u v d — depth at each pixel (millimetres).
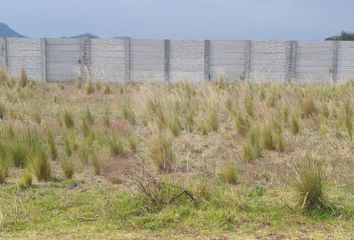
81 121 8922
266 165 6137
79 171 5949
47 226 4352
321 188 4762
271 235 4227
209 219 4492
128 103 10523
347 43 22359
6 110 9328
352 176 5633
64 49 22875
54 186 5379
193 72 22906
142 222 4438
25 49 22906
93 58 22969
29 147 6426
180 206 4695
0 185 5352
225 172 5523
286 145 6977
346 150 6605
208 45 22812
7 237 4121
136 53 22922
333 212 4617
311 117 8859
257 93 11461
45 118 9070
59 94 13094
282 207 4758
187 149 6973
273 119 8242
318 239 4141
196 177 5578
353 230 4316
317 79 22672
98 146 7188
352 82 12734
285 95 10508
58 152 6809
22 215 4535
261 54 22828
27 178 5344
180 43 22859
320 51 22594
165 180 5160
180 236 4199
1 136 6906
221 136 7809
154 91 10766
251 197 5043
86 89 13586
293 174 5234
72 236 4160
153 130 7516
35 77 22922
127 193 5062
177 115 8836
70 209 4711
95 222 4453
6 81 13555
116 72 22984
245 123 7957
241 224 4441
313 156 6156
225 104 9883
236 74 22766
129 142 7129
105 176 5738
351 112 8812
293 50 22688
